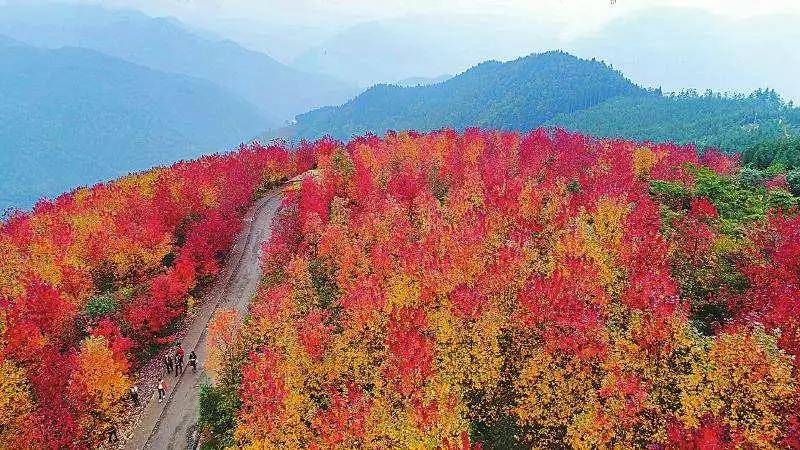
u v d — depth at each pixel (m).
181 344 63.38
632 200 64.81
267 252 72.12
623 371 39.81
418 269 52.06
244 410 42.06
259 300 58.06
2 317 55.16
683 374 38.97
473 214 64.25
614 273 49.06
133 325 60.38
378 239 63.84
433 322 47.62
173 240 78.62
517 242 55.88
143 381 57.38
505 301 48.56
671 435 35.31
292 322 49.81
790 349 37.25
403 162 98.69
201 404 49.09
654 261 49.50
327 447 38.09
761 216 59.22
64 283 63.00
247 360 49.34
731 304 47.22
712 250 52.56
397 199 76.00
